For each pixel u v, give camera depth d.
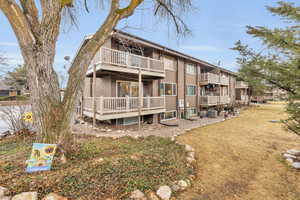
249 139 7.08
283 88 3.03
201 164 4.43
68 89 3.57
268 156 5.05
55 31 3.41
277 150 5.63
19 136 6.01
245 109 21.31
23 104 6.78
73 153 3.62
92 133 7.09
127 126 9.92
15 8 2.91
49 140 3.25
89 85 12.00
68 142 3.53
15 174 2.71
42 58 3.20
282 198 2.92
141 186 2.82
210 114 15.22
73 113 3.63
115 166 3.27
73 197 2.35
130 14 3.92
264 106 25.27
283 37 2.65
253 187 3.28
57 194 2.33
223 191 3.11
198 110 16.27
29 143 4.98
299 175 3.78
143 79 11.30
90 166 3.13
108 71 8.16
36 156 2.90
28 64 3.16
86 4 4.86
